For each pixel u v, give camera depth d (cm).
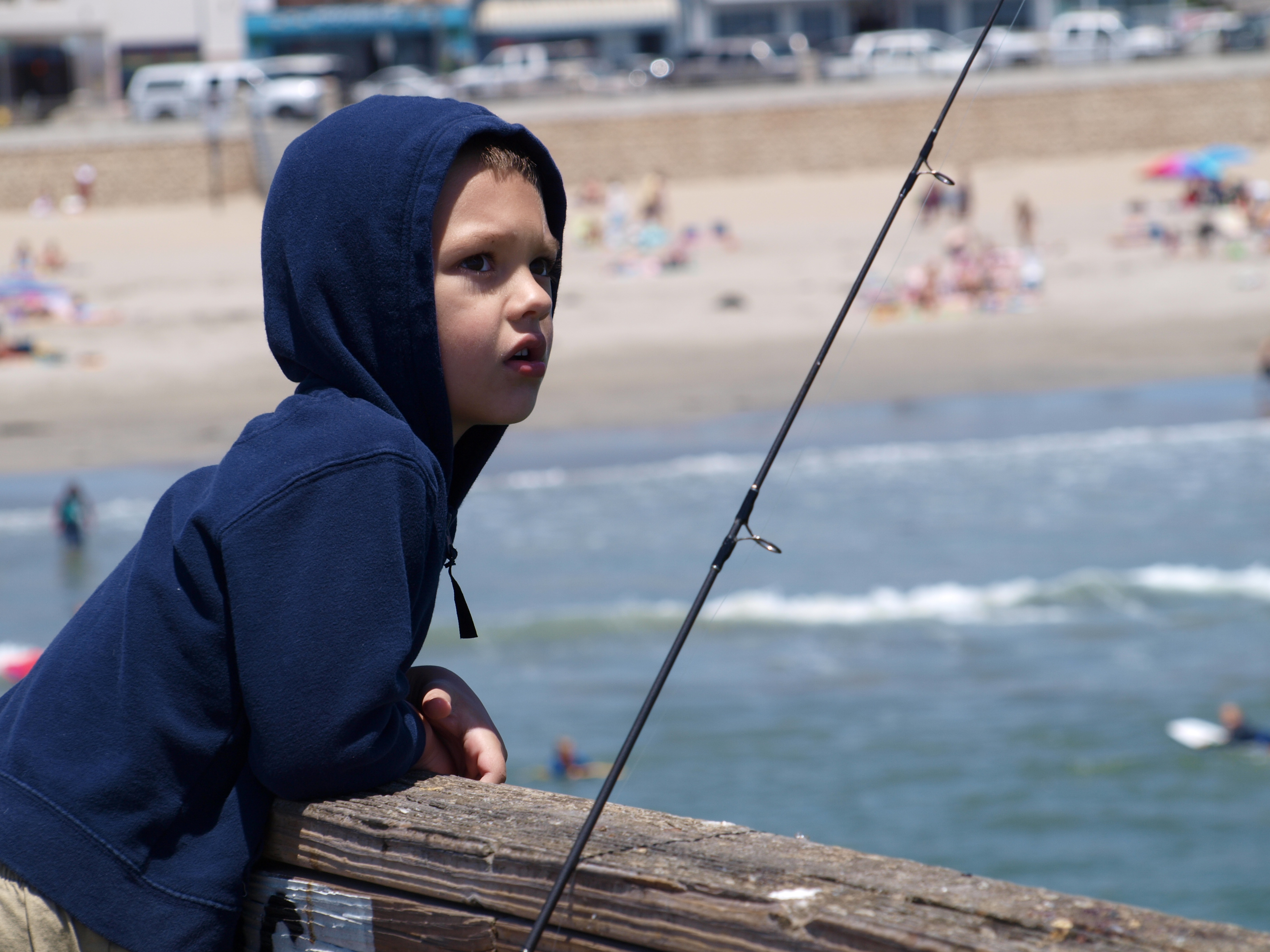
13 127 5259
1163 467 2964
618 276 4603
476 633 198
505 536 2620
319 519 167
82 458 3312
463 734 196
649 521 2694
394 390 183
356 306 180
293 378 193
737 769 1570
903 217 4891
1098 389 3700
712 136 5259
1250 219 4722
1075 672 1856
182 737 169
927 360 4028
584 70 6112
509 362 186
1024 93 5303
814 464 3133
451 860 156
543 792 170
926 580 2267
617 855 145
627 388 3859
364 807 166
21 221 4988
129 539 2669
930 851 1369
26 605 2245
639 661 1947
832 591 2223
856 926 126
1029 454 3136
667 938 139
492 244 183
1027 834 1417
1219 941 117
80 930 169
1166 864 1341
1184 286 4381
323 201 181
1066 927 121
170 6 6406
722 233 4800
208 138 5119
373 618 166
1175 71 5288
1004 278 4456
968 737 1652
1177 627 2028
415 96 190
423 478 174
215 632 169
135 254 4728
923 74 5544
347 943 167
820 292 4438
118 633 175
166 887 169
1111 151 5316
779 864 139
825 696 1794
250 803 173
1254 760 1565
